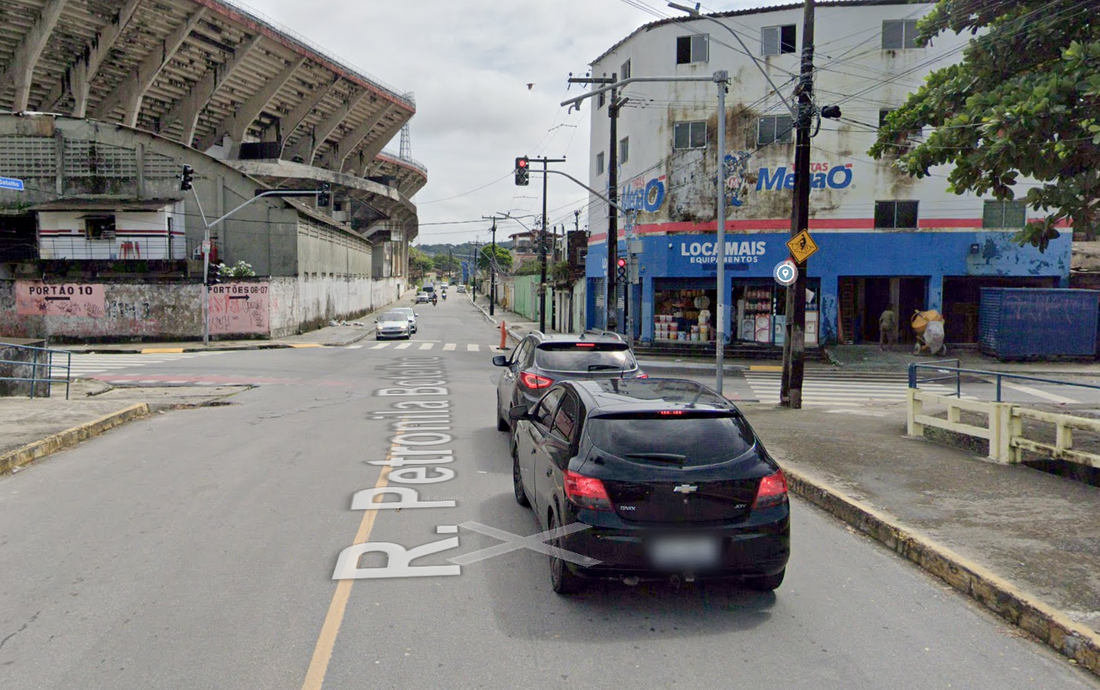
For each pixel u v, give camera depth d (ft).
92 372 75.56
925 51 92.17
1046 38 33.99
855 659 14.75
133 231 132.77
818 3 93.25
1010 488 26.35
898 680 13.93
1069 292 85.51
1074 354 86.07
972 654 15.05
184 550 20.71
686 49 98.27
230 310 120.67
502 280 275.80
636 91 102.42
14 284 118.62
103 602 17.10
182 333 120.06
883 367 84.38
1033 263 92.27
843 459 31.48
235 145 199.41
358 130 240.53
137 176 137.28
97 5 137.49
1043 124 29.58
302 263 140.36
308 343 116.37
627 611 16.93
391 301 284.41
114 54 153.69
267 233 137.18
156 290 119.34
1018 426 30.53
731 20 96.22
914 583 18.94
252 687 13.39
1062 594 16.76
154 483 28.50
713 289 99.04
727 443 17.33
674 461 16.69
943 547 19.92
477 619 16.37
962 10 37.45
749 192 95.55
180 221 136.15
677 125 98.02
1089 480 27.91
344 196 245.45
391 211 294.87
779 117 95.14
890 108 92.89
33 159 135.74
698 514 16.33
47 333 119.03
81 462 32.35
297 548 20.97
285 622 16.10
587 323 126.11
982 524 22.04
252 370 77.92
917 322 91.04
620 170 109.40
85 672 13.87
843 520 24.57
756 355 94.43
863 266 93.71
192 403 52.03
